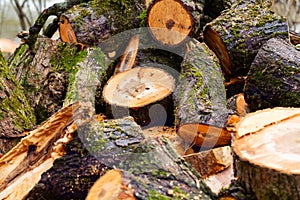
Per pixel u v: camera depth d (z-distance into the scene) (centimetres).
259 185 155
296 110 189
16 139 254
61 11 340
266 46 244
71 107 199
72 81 255
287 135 167
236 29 269
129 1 306
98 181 158
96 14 299
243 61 268
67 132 190
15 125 257
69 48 292
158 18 289
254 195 160
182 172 166
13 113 260
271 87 234
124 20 302
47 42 305
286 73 231
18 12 570
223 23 272
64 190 181
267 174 150
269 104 237
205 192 164
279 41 253
